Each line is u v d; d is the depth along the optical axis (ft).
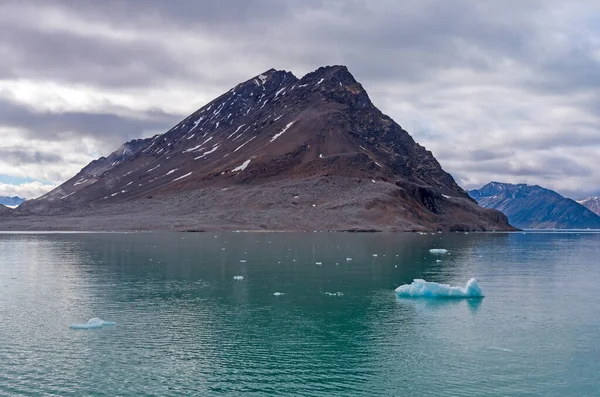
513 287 209.26
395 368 115.34
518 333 140.46
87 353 122.52
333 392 103.55
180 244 409.90
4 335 135.44
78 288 197.57
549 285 214.48
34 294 186.09
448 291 186.80
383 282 214.90
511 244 498.28
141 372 112.06
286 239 478.59
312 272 243.40
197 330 140.26
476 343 131.75
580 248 451.94
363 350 125.90
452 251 379.76
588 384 108.27
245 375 110.83
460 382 108.78
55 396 101.30
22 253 333.42
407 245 416.87
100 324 143.95
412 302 176.04
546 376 111.86
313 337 135.23
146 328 141.79
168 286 202.28
